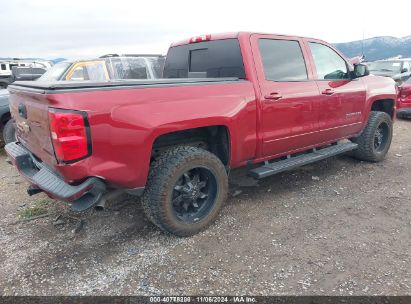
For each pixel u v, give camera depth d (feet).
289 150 14.76
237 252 10.66
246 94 12.46
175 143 12.32
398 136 26.37
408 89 32.53
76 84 9.28
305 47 15.02
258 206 13.84
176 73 16.62
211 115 11.35
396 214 12.85
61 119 8.87
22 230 12.39
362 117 17.74
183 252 10.75
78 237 11.81
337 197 14.56
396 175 17.04
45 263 10.36
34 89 9.88
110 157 9.68
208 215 11.95
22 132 11.88
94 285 9.34
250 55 12.94
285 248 10.80
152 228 12.30
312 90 14.75
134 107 9.91
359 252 10.46
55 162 9.56
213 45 14.14
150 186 10.83
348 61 17.24
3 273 9.92
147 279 9.52
